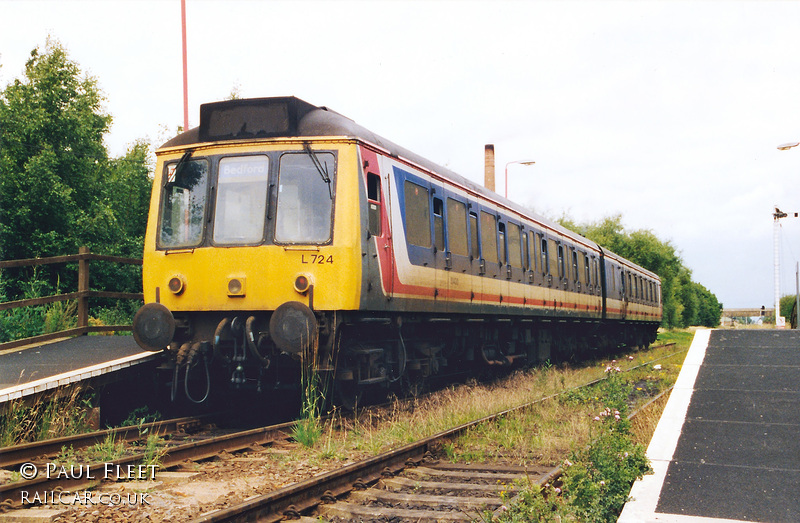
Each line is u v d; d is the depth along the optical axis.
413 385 11.84
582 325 22.02
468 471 6.80
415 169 10.94
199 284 8.99
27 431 7.41
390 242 9.77
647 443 7.52
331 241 8.74
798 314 53.28
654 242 54.19
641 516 4.91
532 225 17.00
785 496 5.32
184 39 19.48
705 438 7.04
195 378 9.98
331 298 8.62
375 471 6.40
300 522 4.97
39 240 19.09
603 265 24.16
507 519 4.82
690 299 70.75
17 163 20.16
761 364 11.11
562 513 4.93
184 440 7.94
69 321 12.86
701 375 10.30
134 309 19.94
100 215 20.00
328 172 8.93
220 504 5.21
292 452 7.23
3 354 9.77
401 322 10.36
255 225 8.95
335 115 9.39
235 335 8.95
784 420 7.66
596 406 9.96
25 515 4.90
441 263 11.60
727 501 5.22
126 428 7.63
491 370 15.98
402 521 5.11
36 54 21.28
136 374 9.35
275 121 9.16
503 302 14.55
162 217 9.38
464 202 12.93
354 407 9.60
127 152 24.89
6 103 20.62
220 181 9.16
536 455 7.49
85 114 21.28
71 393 8.15
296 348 8.42
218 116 9.37
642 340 32.25
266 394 10.79
